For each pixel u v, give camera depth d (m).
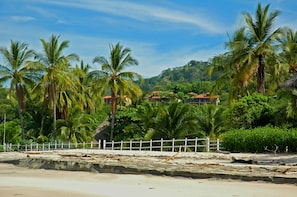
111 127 49.94
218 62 45.94
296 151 28.08
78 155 31.61
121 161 26.08
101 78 48.66
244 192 14.37
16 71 47.59
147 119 42.44
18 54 47.25
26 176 19.86
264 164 22.31
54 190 15.20
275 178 17.05
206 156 28.23
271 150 28.75
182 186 16.00
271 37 40.03
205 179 17.89
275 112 33.06
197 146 34.31
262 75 40.50
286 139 28.28
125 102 57.12
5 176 19.88
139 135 46.91
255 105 34.53
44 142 49.28
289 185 15.77
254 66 39.50
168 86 113.81
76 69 50.84
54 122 48.09
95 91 48.75
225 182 16.86
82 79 59.81
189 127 40.25
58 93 49.72
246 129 32.69
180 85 110.94
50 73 45.97
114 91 48.97
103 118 61.31
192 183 16.77
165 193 14.40
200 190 14.96
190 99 96.56
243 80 39.59
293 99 31.48
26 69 47.16
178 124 40.78
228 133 31.70
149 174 19.95
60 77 46.31
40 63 46.78
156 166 22.48
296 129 29.88
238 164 22.72
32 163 26.14
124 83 48.78
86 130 51.78
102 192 14.74
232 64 40.69
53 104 47.69
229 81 46.16
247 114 34.12
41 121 53.31
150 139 40.16
